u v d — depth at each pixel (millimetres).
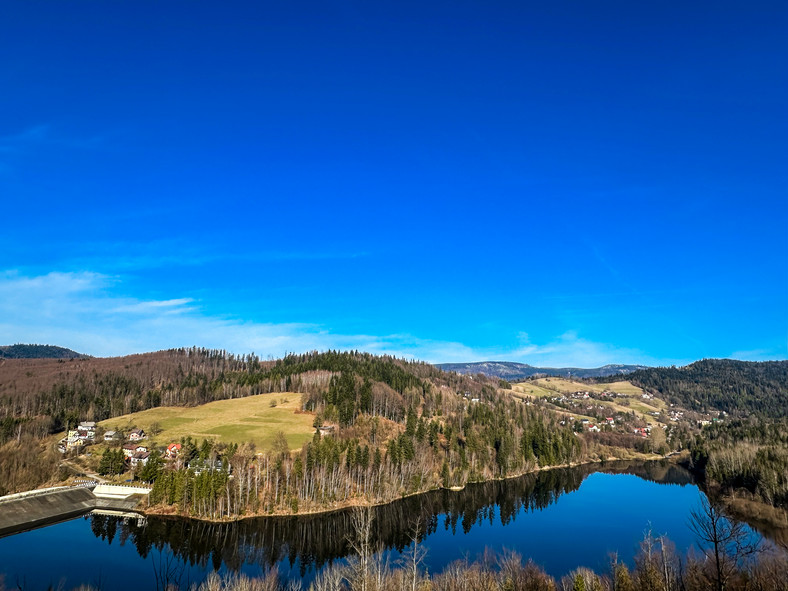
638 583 78562
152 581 101375
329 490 165750
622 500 183625
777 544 87500
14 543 127312
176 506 157125
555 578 102250
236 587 87125
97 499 164750
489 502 184000
